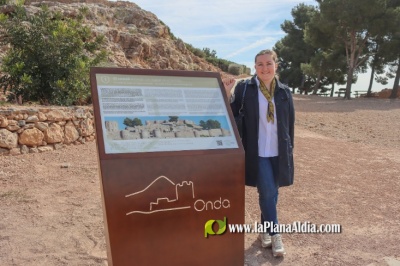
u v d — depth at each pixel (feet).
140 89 9.34
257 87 10.94
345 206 16.26
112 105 8.88
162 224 8.80
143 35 88.12
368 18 85.71
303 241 12.61
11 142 21.38
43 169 19.74
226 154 9.45
